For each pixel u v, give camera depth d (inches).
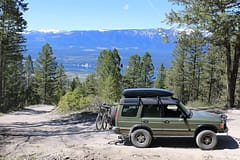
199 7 932.6
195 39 981.2
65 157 474.0
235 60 1052.5
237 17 879.7
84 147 529.0
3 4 1531.7
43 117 1115.9
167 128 518.6
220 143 544.4
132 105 527.2
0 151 516.4
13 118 1102.4
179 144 542.3
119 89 2883.9
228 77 1059.3
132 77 3408.0
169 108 523.8
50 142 582.6
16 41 1961.1
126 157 473.1
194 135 516.1
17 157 481.4
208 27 912.3
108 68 2989.7
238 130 653.9
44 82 3457.2
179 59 2477.9
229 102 1059.3
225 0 905.5
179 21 968.9
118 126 527.8
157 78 3449.8
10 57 2039.9
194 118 516.1
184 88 2652.6
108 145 544.7
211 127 514.6
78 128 747.4
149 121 521.3
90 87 3398.1
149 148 520.1
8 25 1690.5
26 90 3395.7
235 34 908.6
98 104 1208.8
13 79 2721.5
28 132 700.7
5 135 653.3
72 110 1251.8
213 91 2667.3
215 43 998.4
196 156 476.4
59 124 853.8
